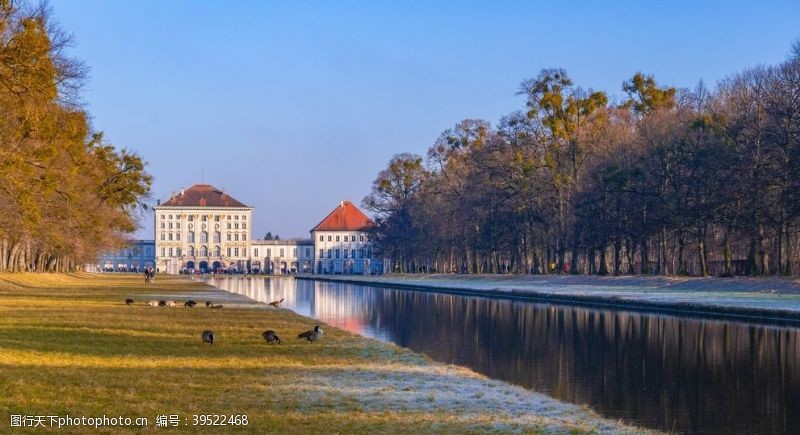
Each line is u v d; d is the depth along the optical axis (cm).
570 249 11831
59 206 7569
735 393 3203
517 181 11838
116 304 6462
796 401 3036
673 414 2814
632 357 4228
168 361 3127
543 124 11606
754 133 8306
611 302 7588
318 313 7425
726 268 9125
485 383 2911
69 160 6831
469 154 14200
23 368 2742
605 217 10481
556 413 2453
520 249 13725
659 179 9569
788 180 7638
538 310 7431
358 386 2725
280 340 4019
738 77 9588
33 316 4822
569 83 11631
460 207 13700
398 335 5409
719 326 5588
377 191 18250
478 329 5778
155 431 1936
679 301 7000
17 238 7675
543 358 4222
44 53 4175
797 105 7788
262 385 2656
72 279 12388
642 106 11381
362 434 2011
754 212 7894
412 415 2283
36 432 1872
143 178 10256
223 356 3341
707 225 9450
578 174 11425
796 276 8306
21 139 5362
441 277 15850
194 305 6494
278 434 1958
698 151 8969
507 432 2134
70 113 5656
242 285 14875
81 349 3341
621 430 2252
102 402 2236
